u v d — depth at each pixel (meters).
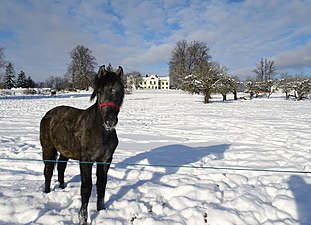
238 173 5.59
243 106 26.16
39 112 17.66
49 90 69.06
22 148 7.46
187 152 7.40
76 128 3.97
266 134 10.33
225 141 8.99
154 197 4.45
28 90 58.50
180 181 5.05
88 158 3.80
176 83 78.50
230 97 47.84
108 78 3.56
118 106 3.54
